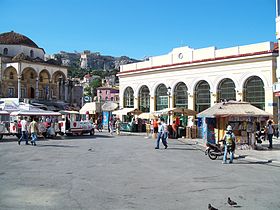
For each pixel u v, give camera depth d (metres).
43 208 7.73
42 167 13.93
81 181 11.03
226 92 39.22
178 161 16.81
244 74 37.06
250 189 10.28
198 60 41.41
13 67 62.97
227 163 16.59
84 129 37.00
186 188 10.27
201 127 34.72
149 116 41.19
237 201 8.77
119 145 25.14
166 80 45.75
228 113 22.73
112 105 53.03
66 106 68.19
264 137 29.44
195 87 42.19
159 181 11.31
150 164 15.48
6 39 68.88
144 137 35.03
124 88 52.50
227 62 38.53
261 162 17.22
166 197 9.05
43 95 68.94
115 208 7.84
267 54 34.84
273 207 8.20
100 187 10.16
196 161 17.05
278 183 11.31
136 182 11.05
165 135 23.41
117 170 13.49
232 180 11.77
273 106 34.47
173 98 44.72
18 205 7.96
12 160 16.06
